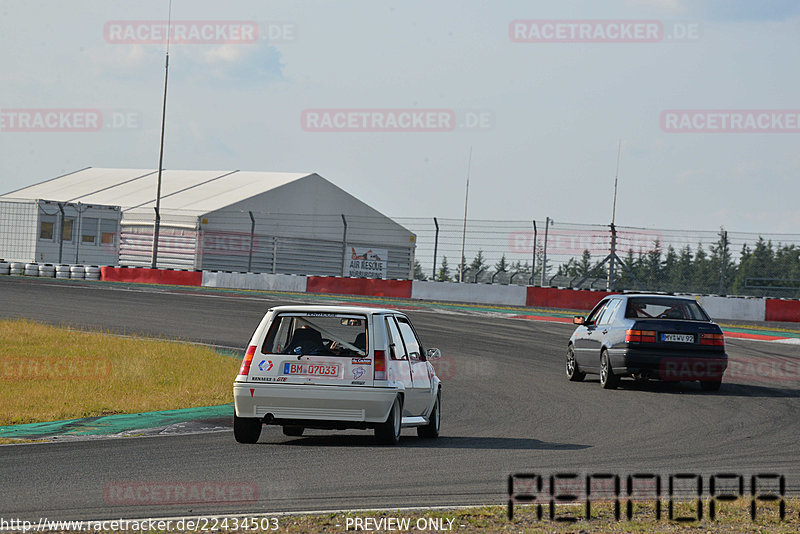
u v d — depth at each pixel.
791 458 39.19
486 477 33.06
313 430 46.72
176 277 161.25
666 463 37.03
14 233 173.00
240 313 112.50
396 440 40.25
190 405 53.38
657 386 65.38
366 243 192.25
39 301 118.38
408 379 41.06
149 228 180.62
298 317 40.12
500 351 84.31
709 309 123.12
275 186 188.88
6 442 39.22
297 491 29.92
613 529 25.41
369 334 39.56
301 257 185.38
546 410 53.41
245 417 39.59
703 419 50.59
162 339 87.06
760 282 123.38
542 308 130.38
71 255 175.62
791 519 27.20
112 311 111.06
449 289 138.38
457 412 52.62
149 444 39.59
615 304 64.56
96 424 45.91
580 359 66.38
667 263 126.25
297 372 39.22
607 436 44.12
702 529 25.78
